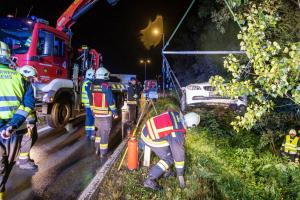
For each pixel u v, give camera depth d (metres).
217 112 10.01
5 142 3.42
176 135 4.39
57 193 4.41
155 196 4.40
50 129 8.47
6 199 4.13
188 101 10.33
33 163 5.28
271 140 7.76
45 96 7.50
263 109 4.64
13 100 3.38
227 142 8.03
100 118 5.88
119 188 4.55
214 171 5.76
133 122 9.56
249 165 6.52
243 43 4.36
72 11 9.22
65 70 8.51
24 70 5.22
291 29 6.50
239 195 5.11
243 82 4.55
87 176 5.07
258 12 4.45
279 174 6.21
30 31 7.27
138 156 5.83
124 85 14.02
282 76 4.00
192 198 4.47
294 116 7.61
